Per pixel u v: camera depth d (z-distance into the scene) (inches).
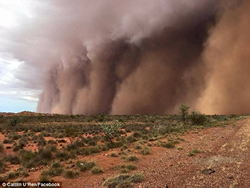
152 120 1804.9
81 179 288.5
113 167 348.5
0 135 880.9
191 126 1122.7
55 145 553.6
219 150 436.1
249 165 307.1
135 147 529.7
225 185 232.1
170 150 487.2
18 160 408.5
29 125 1312.7
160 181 258.7
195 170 299.0
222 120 1630.2
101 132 959.0
